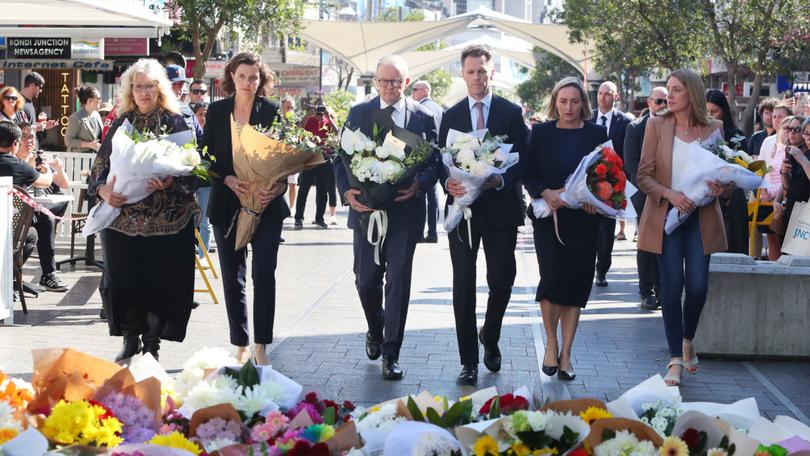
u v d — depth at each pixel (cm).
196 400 423
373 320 785
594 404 412
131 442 398
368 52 4681
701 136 749
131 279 701
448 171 736
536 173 760
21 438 350
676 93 742
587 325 990
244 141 707
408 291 747
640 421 385
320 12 6831
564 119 752
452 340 894
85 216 1162
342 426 399
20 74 2384
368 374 757
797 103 1313
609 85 1122
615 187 730
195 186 707
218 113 735
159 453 362
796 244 1004
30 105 1455
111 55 2039
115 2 1392
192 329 905
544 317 766
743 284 849
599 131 758
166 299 711
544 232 752
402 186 718
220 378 445
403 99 757
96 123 1556
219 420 409
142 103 702
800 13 3133
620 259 1542
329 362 793
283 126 721
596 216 750
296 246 1569
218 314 984
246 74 727
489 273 750
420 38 4759
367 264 760
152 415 411
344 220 2052
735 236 1034
